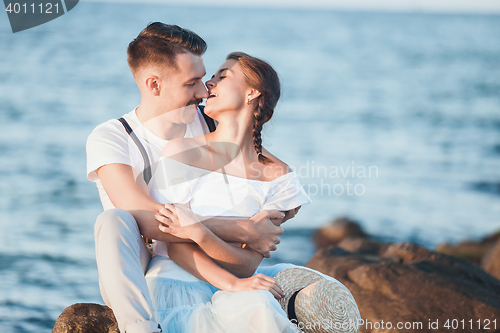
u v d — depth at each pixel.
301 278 2.54
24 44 38.00
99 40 43.03
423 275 3.48
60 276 8.19
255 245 2.54
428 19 113.81
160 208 2.41
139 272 2.19
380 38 60.41
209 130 3.03
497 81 36.19
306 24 76.75
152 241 2.66
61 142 16.95
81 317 2.57
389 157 18.33
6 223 10.59
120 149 2.63
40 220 10.90
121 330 2.11
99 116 20.77
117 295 2.11
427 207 13.36
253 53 43.53
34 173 13.96
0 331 6.14
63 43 39.94
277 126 22.20
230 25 68.25
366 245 4.50
